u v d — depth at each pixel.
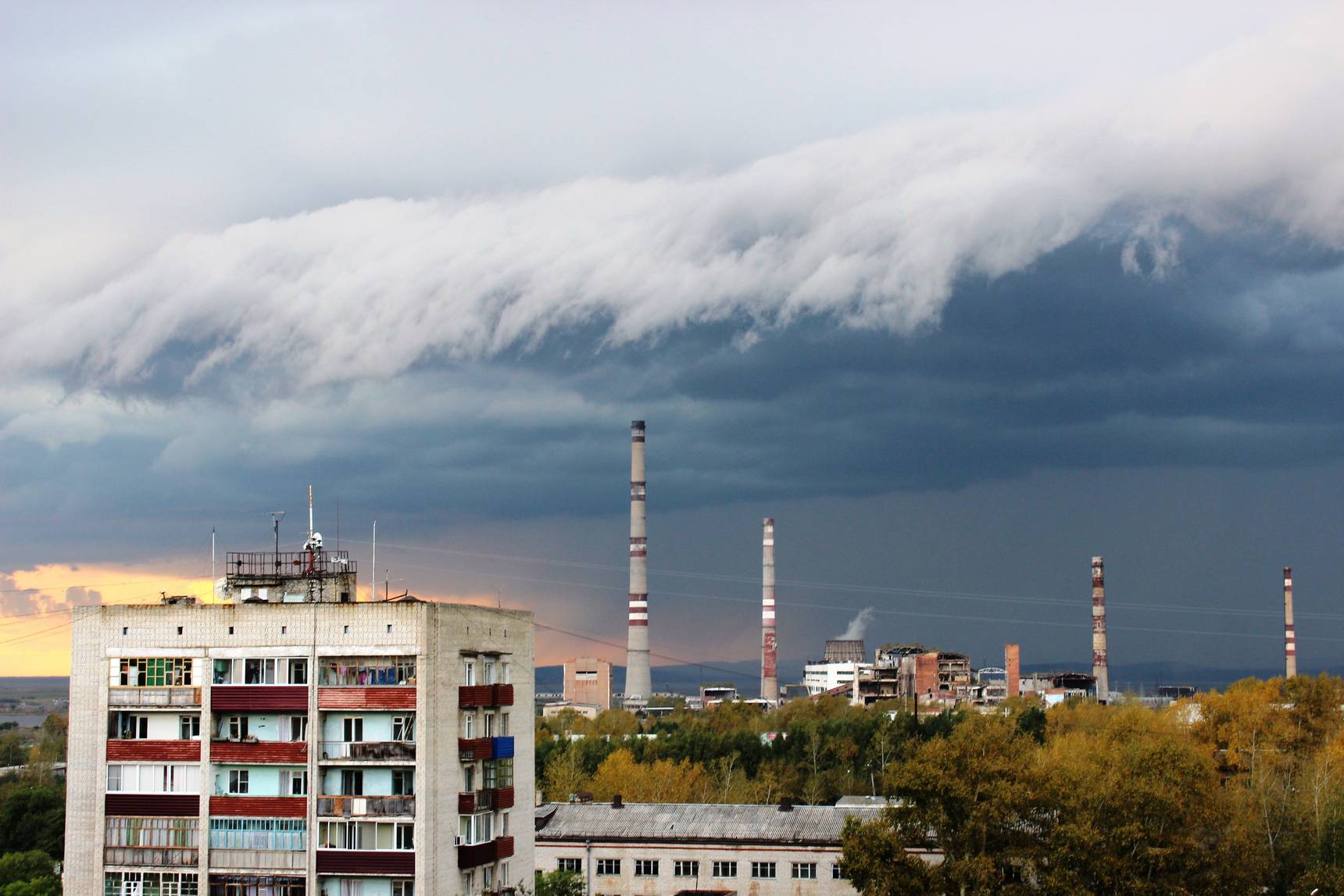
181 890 119.31
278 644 121.31
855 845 148.88
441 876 119.44
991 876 144.62
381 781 119.00
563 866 178.88
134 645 123.12
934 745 152.50
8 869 175.88
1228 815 160.75
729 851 176.00
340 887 118.25
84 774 122.19
